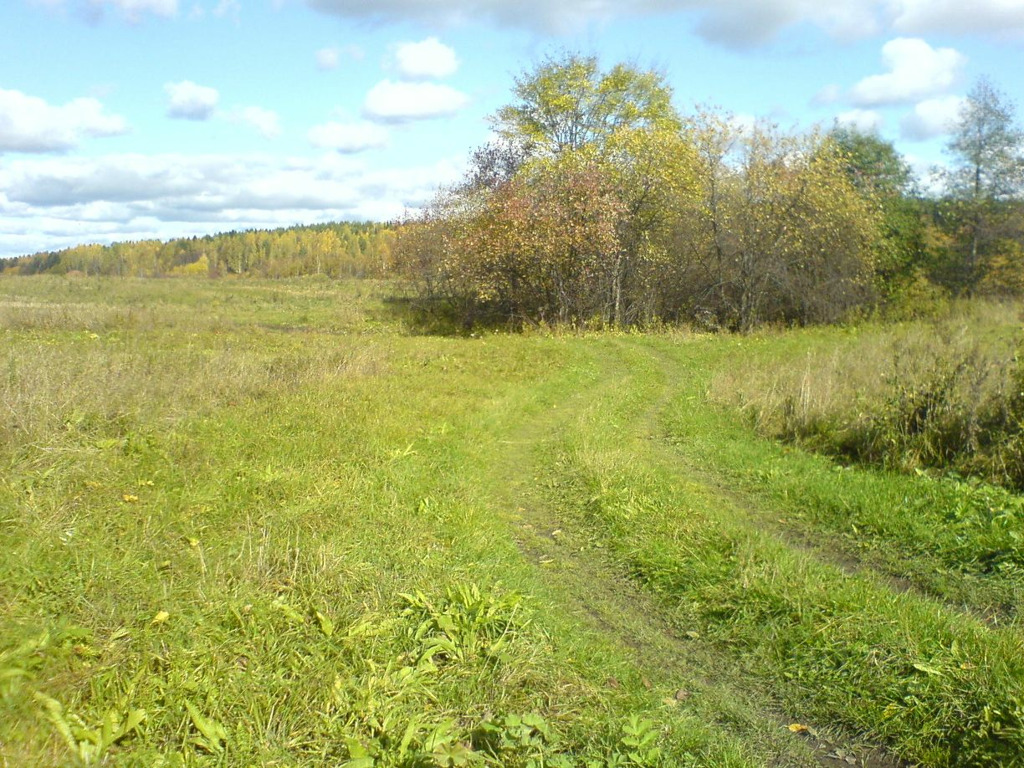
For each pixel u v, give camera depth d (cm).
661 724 399
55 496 587
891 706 414
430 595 506
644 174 2664
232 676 393
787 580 552
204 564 504
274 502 650
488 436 1019
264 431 864
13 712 333
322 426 909
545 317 2706
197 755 343
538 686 422
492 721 379
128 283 4875
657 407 1330
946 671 431
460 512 689
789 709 429
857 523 704
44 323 2011
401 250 3209
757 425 1118
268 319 2933
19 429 714
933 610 512
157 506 596
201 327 2294
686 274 2767
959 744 385
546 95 3697
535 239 2573
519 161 3525
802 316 2750
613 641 497
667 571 591
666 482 819
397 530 622
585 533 694
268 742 357
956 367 916
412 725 369
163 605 446
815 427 1042
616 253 2659
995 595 557
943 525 670
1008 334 1730
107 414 829
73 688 364
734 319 2723
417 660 433
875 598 522
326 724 371
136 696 367
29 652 377
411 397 1173
